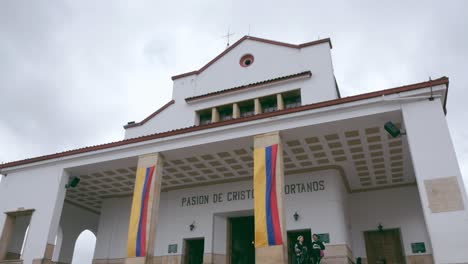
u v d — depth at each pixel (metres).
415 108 12.48
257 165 13.61
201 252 19.00
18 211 17.19
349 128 13.88
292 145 15.37
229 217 19.25
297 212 17.08
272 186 12.99
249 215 18.91
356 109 13.18
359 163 17.03
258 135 14.16
